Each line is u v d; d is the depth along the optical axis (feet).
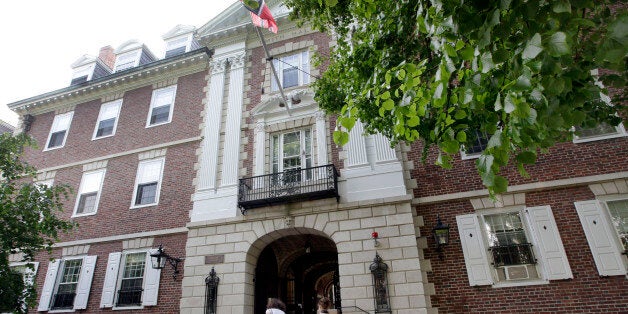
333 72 28.81
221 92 45.11
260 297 37.19
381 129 24.61
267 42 47.03
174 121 46.50
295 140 40.27
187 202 40.11
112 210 43.24
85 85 52.90
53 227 34.35
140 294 37.42
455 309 28.43
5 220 31.76
